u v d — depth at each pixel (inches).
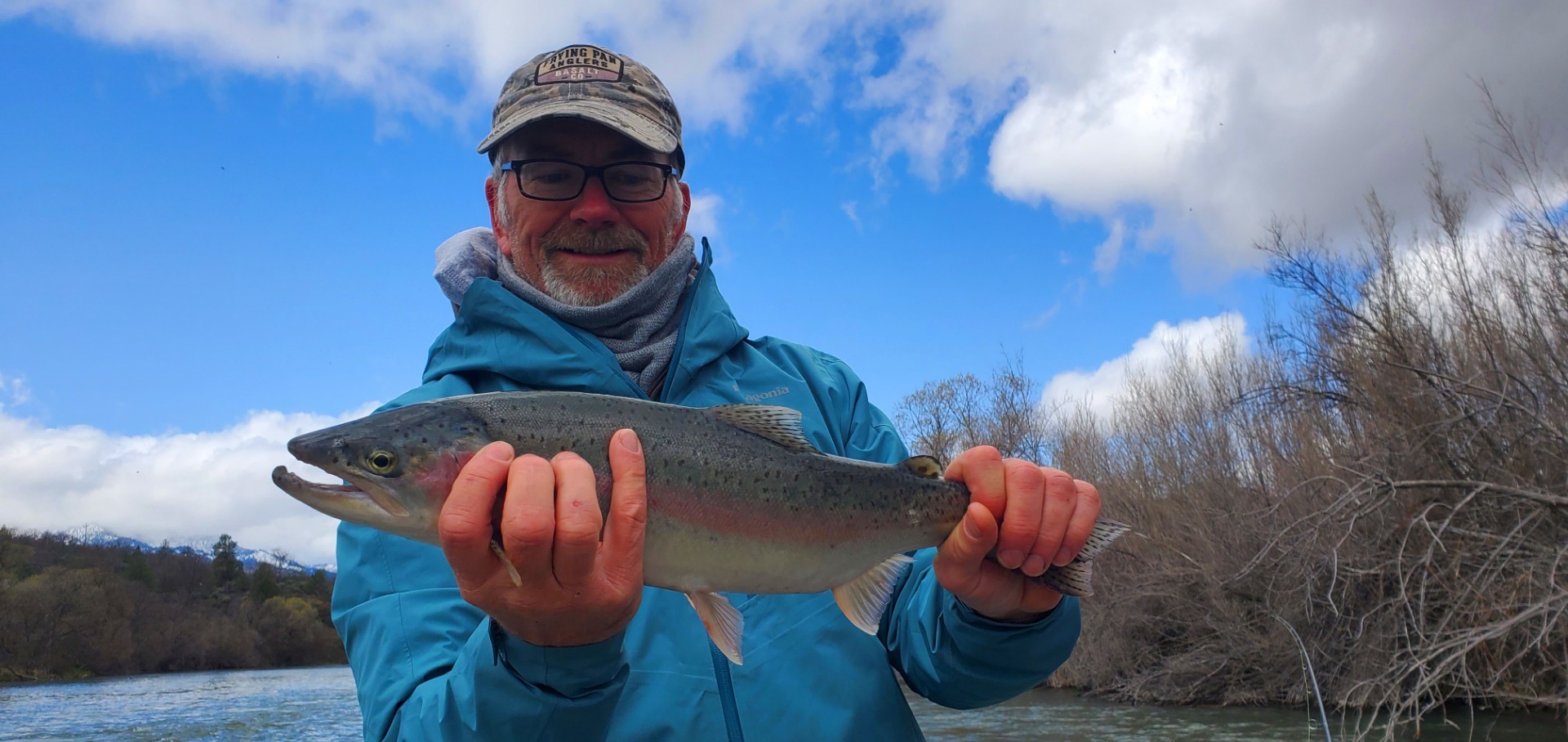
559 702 16.1
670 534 19.8
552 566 14.8
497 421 19.6
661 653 21.1
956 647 21.4
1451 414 102.3
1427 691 82.9
